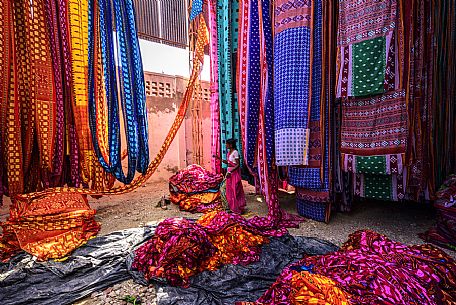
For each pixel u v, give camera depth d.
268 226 3.30
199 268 2.49
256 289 2.25
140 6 7.23
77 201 3.81
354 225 3.82
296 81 3.77
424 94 3.54
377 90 3.26
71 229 3.32
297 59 3.75
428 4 3.45
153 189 6.87
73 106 4.20
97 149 4.47
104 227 3.91
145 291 2.29
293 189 6.32
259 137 4.21
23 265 2.63
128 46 4.69
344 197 4.28
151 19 7.46
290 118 3.80
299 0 3.71
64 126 4.19
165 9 7.68
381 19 3.18
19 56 3.64
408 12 3.12
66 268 2.55
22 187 3.70
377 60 3.24
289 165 3.99
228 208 4.54
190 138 8.46
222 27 4.81
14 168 3.59
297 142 3.81
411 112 3.28
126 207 5.07
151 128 7.64
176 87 8.10
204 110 8.78
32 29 3.65
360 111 3.51
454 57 3.80
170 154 8.09
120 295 2.25
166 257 2.41
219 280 2.34
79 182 4.41
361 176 3.74
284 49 3.81
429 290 1.68
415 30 3.31
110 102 4.58
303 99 3.77
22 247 2.92
